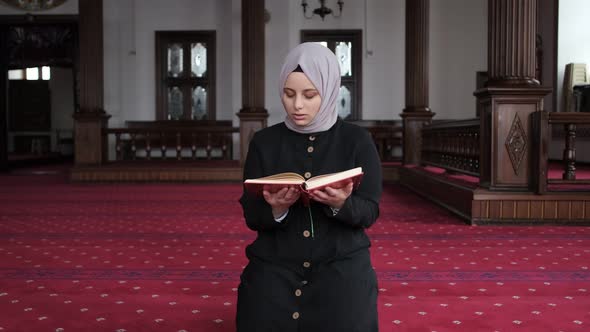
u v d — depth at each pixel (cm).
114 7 1658
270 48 1588
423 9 1173
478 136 734
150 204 850
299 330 196
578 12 1470
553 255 482
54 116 2486
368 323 194
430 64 1659
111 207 816
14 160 1748
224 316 320
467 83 1659
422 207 804
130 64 1664
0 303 347
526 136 647
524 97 644
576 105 1432
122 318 317
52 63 1750
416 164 1184
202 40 1672
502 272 423
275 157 208
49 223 670
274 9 1584
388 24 1652
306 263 200
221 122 1666
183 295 364
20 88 2469
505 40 656
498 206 641
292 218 203
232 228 634
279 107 1589
